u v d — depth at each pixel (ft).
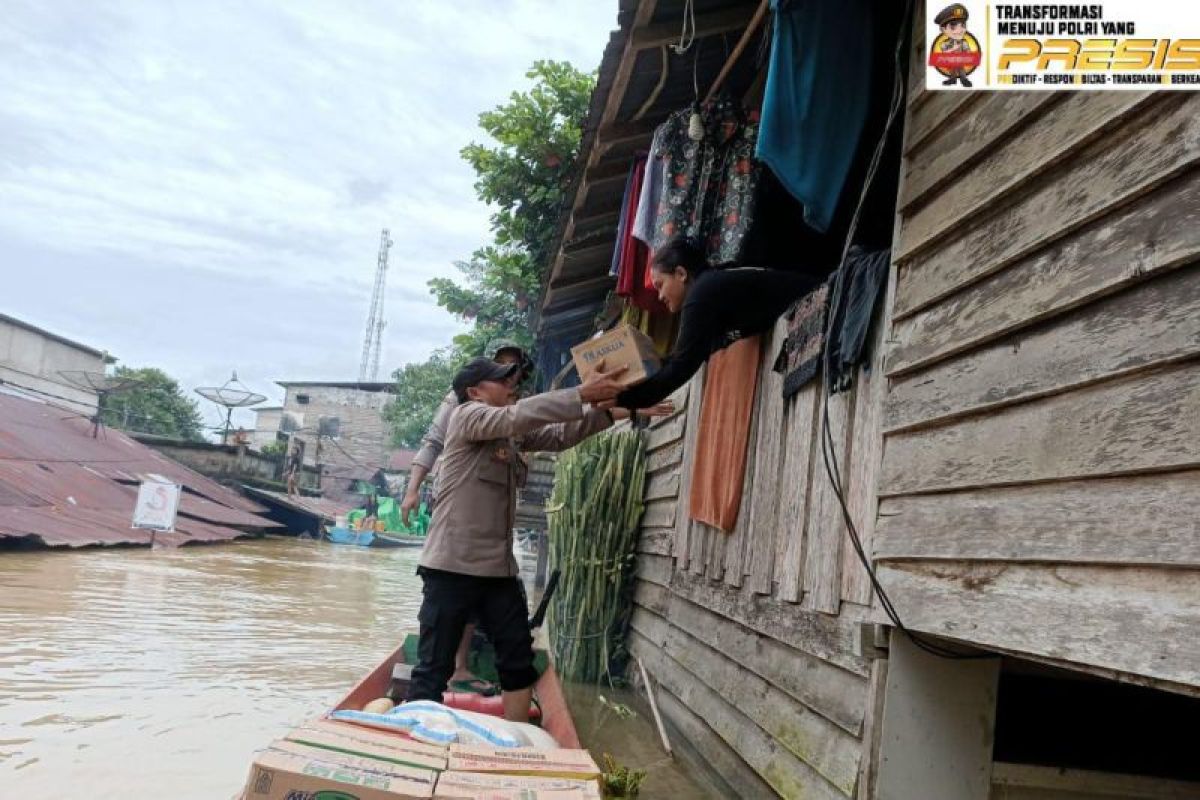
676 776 13.11
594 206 22.18
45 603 23.66
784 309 11.06
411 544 90.53
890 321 8.21
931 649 7.50
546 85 40.14
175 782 10.48
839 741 8.59
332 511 90.43
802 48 9.92
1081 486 5.38
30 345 82.02
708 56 15.21
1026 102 6.37
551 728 11.22
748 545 12.39
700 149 13.43
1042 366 5.86
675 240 12.34
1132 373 5.06
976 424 6.57
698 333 10.84
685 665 15.34
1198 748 8.39
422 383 132.67
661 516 18.83
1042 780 7.81
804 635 9.87
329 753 7.01
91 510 44.96
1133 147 5.25
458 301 53.01
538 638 24.07
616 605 20.56
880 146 8.84
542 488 36.86
